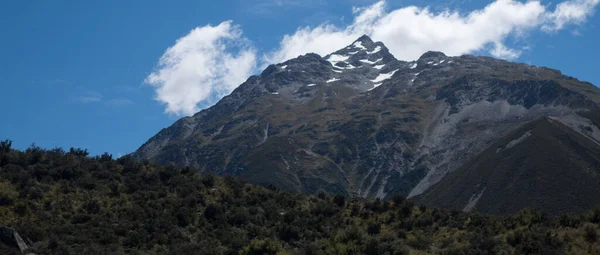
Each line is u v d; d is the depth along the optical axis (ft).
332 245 183.73
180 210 232.73
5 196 219.00
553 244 163.63
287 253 189.57
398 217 235.61
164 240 208.54
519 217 203.51
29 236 194.70
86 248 188.24
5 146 266.36
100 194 241.55
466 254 166.81
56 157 269.23
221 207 243.60
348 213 249.75
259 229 225.76
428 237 199.00
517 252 162.20
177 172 279.90
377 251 176.76
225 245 211.41
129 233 208.95
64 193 235.40
